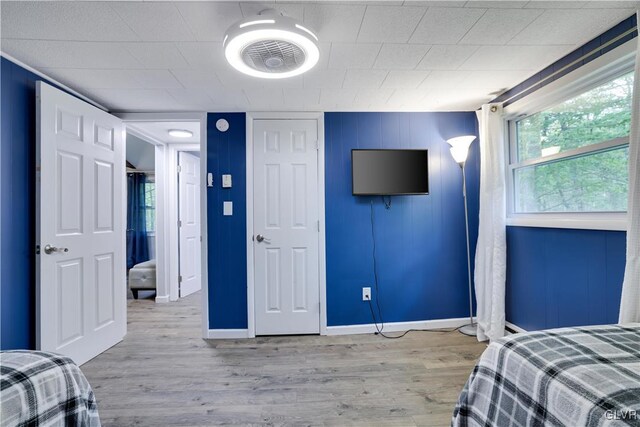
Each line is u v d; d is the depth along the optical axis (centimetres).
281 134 279
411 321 286
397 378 197
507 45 178
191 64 192
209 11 143
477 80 225
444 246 290
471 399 114
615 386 76
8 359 97
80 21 148
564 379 83
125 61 188
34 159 200
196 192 454
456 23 156
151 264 426
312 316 279
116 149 260
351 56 186
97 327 234
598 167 186
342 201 282
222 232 274
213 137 276
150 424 155
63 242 204
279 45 141
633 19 153
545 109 226
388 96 251
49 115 196
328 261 280
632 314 142
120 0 134
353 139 284
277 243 278
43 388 92
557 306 209
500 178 248
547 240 218
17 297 187
